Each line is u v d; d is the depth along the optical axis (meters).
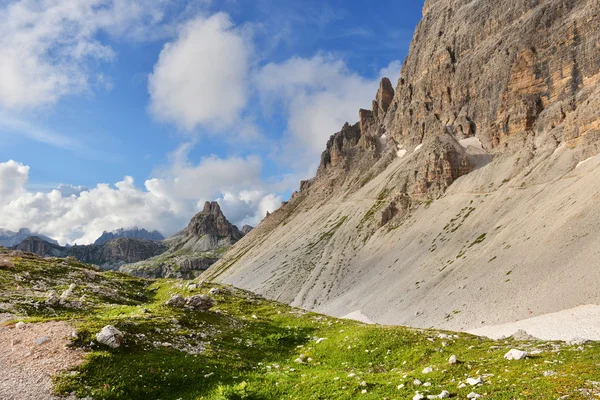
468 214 169.88
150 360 26.53
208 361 28.52
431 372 24.78
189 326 38.25
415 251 163.12
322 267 199.88
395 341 35.62
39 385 21.30
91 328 29.38
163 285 74.06
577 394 17.05
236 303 57.12
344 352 34.56
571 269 85.81
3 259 60.81
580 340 34.59
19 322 30.59
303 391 22.95
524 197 152.88
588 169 138.62
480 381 20.95
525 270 97.31
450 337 38.62
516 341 38.69
